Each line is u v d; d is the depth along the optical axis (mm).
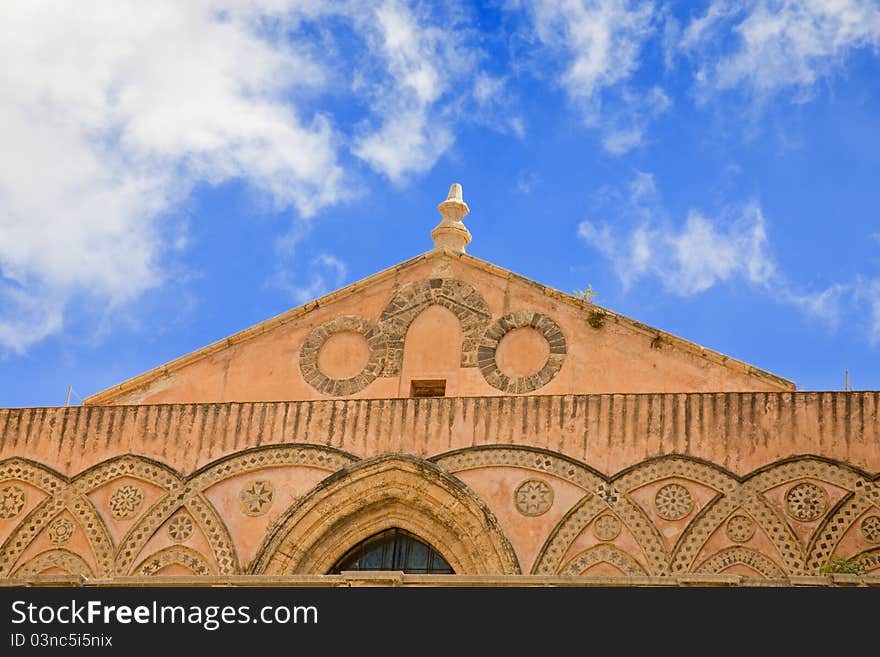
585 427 35906
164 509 37219
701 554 34312
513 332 38719
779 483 34375
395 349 39094
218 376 39656
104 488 37719
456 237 40562
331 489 36625
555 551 35062
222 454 37469
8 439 38500
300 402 37594
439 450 36469
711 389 37125
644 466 35250
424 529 36406
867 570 33438
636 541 34750
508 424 36344
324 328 39688
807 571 33688
